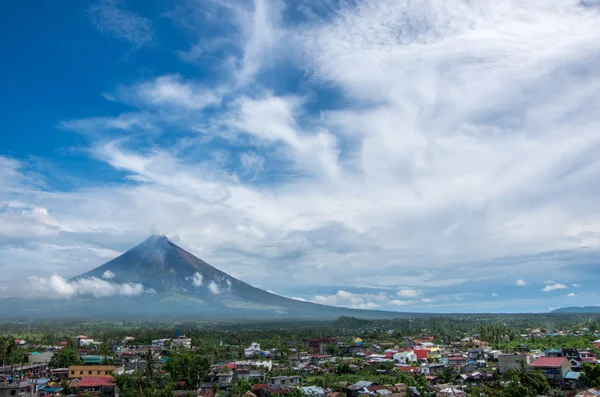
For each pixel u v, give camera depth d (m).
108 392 140.12
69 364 178.00
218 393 144.00
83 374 161.62
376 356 199.62
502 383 128.38
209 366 162.75
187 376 154.25
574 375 132.12
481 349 192.75
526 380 120.06
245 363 182.38
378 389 128.38
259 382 152.12
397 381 141.88
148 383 144.38
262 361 190.12
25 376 158.38
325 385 145.00
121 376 144.25
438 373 154.75
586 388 123.62
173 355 176.50
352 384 139.25
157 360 194.38
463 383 141.50
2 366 172.88
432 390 128.88
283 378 151.12
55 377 161.38
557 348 183.88
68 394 137.50
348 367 171.38
